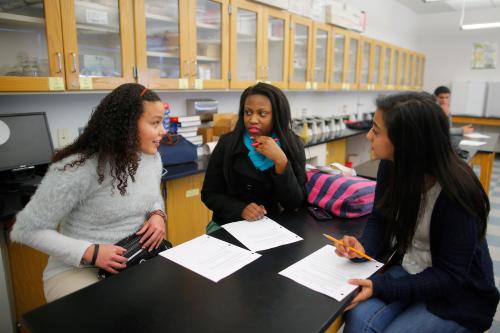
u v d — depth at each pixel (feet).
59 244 3.49
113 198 3.83
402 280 3.16
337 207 4.63
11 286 5.18
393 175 3.46
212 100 10.09
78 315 2.55
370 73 16.28
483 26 17.02
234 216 4.68
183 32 7.71
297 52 11.54
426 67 23.61
